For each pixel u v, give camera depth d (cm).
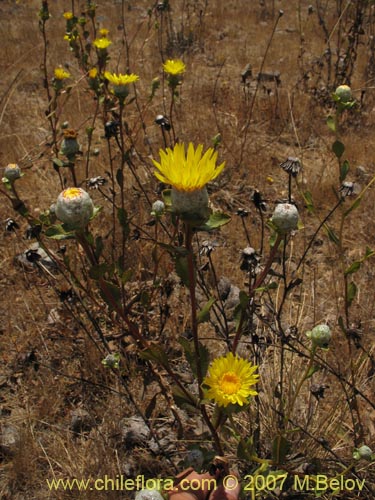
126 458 61
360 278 87
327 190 106
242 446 44
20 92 158
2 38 208
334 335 73
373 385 66
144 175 107
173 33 204
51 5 254
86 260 81
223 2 265
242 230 96
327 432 59
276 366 65
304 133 131
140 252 84
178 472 58
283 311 78
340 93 50
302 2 260
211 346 73
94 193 102
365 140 129
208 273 83
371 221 98
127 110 139
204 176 31
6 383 69
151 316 76
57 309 75
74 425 64
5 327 77
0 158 115
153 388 67
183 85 160
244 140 114
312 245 95
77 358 72
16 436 63
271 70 175
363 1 144
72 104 141
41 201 102
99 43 93
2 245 93
